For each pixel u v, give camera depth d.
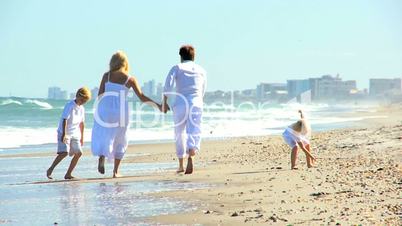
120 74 30.73
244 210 21.02
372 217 19.05
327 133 59.75
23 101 160.88
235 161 39.53
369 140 44.78
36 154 49.78
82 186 27.72
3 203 23.20
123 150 31.34
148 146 56.97
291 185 26.42
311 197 23.12
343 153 39.41
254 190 25.38
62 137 31.38
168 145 58.12
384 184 25.22
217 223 19.03
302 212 20.27
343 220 18.75
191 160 32.03
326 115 155.12
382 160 33.69
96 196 24.62
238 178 29.50
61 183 29.12
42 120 111.06
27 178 32.28
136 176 31.62
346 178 27.56
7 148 57.88
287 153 43.62
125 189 26.48
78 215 20.73
